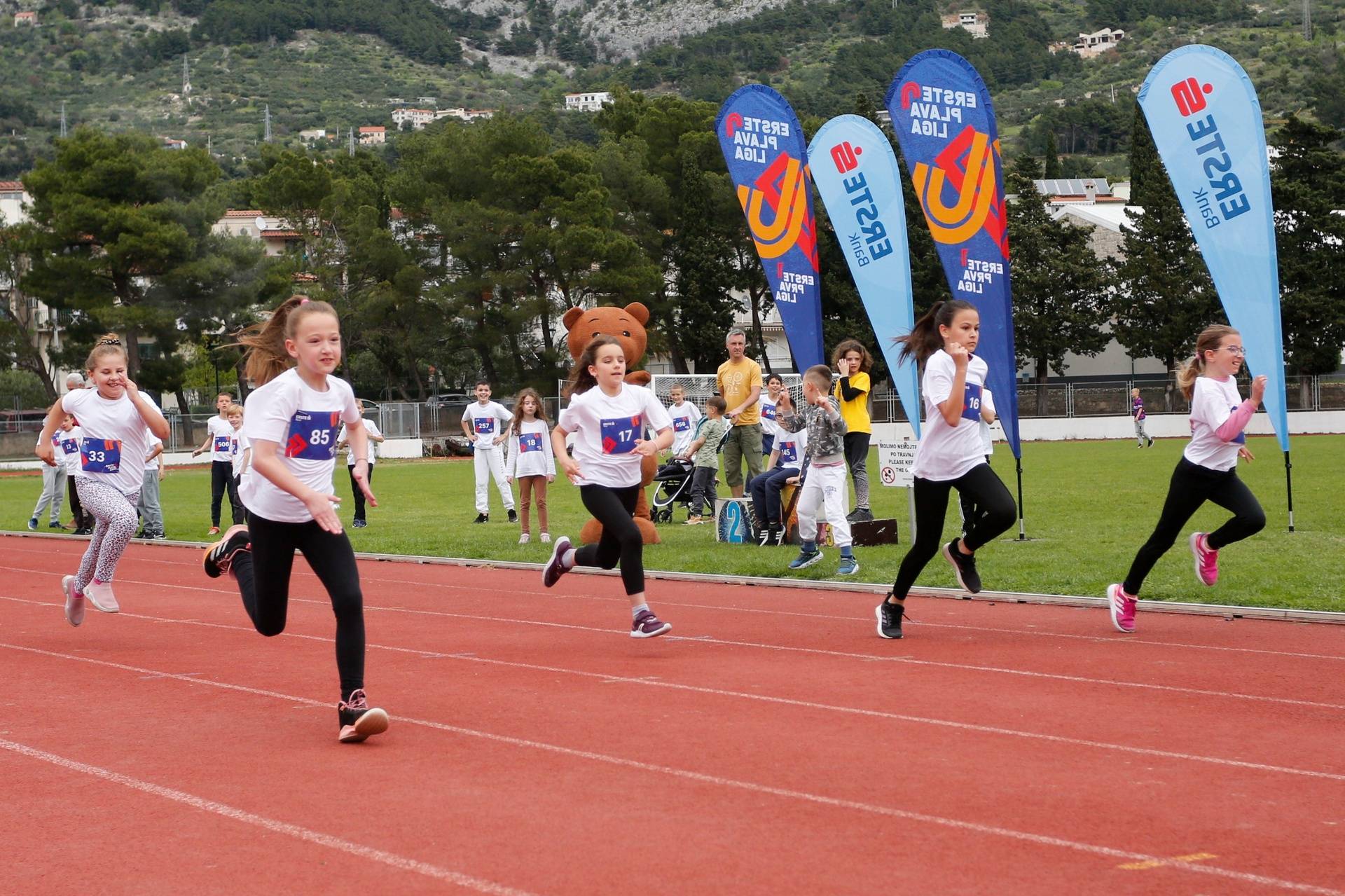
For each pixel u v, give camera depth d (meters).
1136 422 42.97
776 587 11.45
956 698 6.67
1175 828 4.52
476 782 5.22
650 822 4.65
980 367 8.17
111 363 9.20
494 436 18.73
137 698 7.03
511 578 12.69
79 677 7.70
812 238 15.71
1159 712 6.30
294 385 6.07
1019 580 10.85
